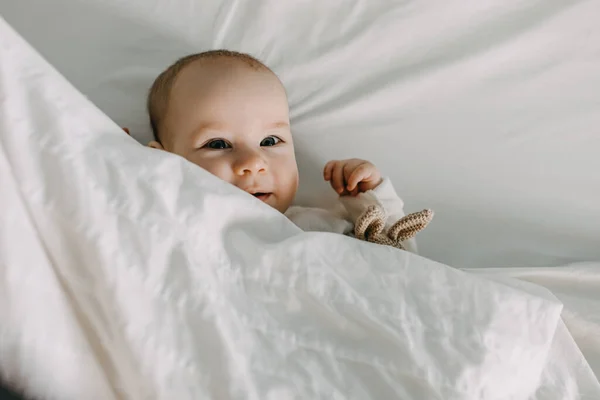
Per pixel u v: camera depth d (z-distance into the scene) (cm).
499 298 66
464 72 98
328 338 61
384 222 79
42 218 52
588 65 98
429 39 100
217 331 54
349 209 88
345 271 65
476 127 97
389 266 66
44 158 53
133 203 56
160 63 98
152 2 99
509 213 94
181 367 53
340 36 100
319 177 97
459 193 95
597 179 94
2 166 49
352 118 97
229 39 99
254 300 61
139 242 55
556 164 95
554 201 94
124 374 54
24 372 49
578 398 70
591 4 99
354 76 98
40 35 97
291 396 56
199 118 80
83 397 52
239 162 78
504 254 92
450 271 67
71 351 51
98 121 59
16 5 98
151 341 53
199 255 59
